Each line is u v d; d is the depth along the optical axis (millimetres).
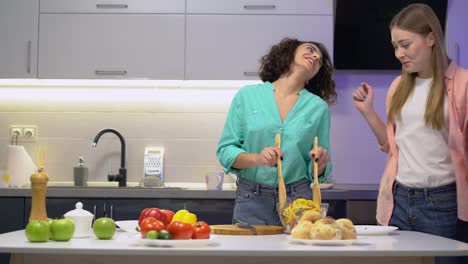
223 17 3885
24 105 4176
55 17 3891
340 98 4102
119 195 3467
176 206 3477
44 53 3873
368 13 3924
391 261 1903
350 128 4102
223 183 4066
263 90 2596
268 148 2303
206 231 1870
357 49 3971
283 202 2238
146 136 4164
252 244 1846
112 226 2002
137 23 3885
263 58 2754
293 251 1695
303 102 2572
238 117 2592
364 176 4098
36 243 1862
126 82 4031
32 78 3865
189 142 4164
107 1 3893
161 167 4102
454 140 2396
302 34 3883
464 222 2443
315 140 2359
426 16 2467
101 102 4176
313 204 2160
